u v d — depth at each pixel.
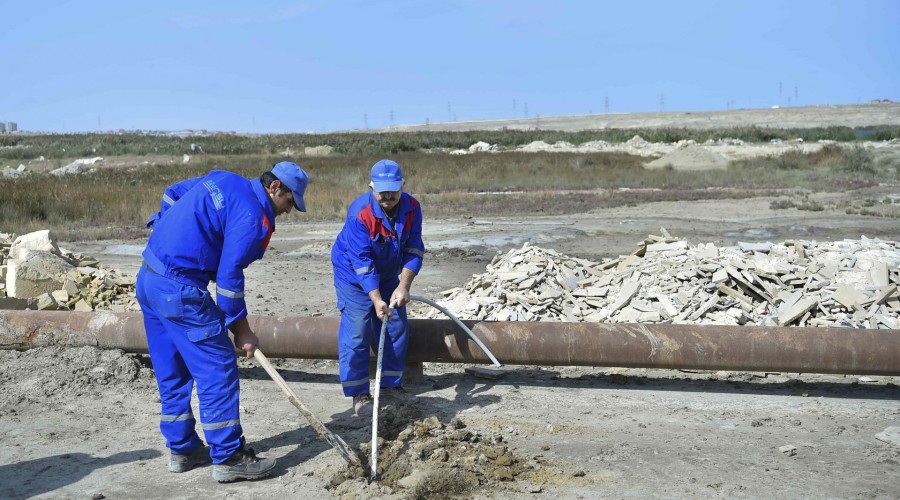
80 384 6.36
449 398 6.25
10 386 6.25
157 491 4.57
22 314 6.85
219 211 4.53
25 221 20.06
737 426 5.64
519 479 4.69
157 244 4.57
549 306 8.32
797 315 7.68
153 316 4.69
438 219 21.70
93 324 6.78
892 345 5.98
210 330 4.57
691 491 4.52
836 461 4.97
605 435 5.45
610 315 8.09
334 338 6.48
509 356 6.32
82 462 4.99
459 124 166.00
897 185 30.89
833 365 6.04
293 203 4.75
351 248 5.56
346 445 4.77
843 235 17.83
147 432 5.53
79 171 37.50
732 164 39.28
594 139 70.19
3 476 4.77
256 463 4.70
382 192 5.40
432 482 4.54
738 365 6.13
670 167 38.25
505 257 9.68
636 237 17.66
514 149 61.62
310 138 73.50
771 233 18.20
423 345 6.39
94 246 16.72
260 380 6.82
